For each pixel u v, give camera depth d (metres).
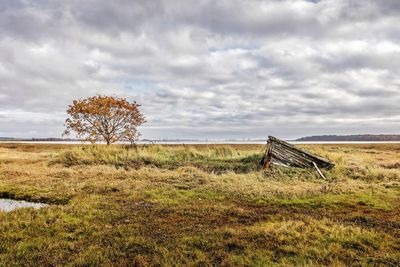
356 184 13.59
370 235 7.34
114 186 13.05
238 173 16.64
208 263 5.81
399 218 8.98
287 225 7.96
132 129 29.75
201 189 12.66
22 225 8.11
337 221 8.59
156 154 21.48
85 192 12.27
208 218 8.94
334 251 6.37
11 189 12.78
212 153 23.27
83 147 22.92
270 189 12.40
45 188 12.88
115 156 20.36
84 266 5.80
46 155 27.30
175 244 6.75
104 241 7.02
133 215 9.18
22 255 6.28
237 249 6.54
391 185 13.65
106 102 28.30
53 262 5.94
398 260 5.98
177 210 9.71
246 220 8.76
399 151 37.00
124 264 5.82
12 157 24.55
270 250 6.50
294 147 17.52
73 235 7.43
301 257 6.07
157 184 13.49
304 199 11.20
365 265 5.76
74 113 27.98
